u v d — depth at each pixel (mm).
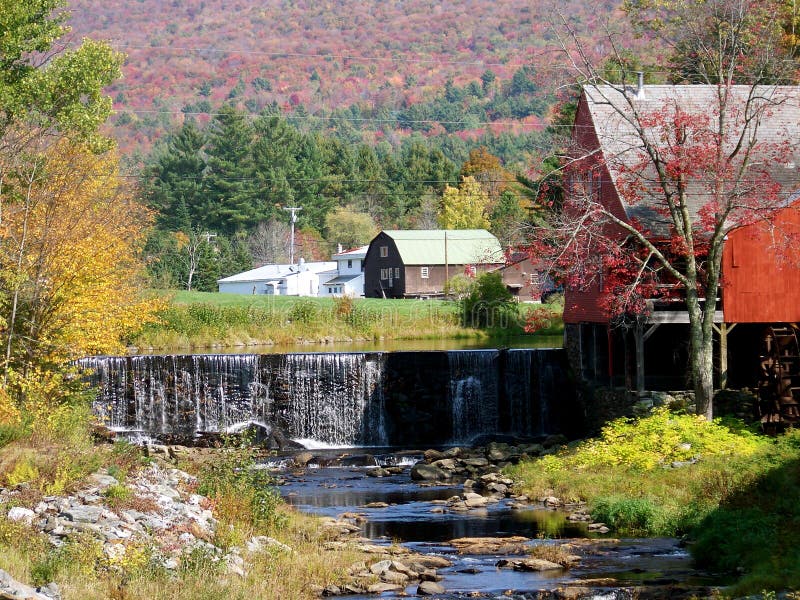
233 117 162375
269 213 158875
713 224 41438
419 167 185625
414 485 40062
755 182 41219
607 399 46875
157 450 44688
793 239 41281
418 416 51500
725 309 42781
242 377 51062
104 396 49969
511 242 43781
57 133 38281
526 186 101312
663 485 33719
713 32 51688
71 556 21516
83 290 38750
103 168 42938
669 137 44844
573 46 44031
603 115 47812
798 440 35125
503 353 52438
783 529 26422
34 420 32094
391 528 31844
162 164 158375
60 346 37719
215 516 27969
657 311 43344
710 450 37312
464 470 42531
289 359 51188
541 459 42031
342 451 49094
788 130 46906
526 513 33594
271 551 26078
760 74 42469
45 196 37719
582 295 50375
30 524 23234
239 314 79812
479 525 32031
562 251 40781
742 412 43000
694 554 26766
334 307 86000
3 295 37156
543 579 25047
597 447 40156
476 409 52031
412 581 25188
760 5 50281
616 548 28250
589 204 40906
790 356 41094
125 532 23859
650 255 41000
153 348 73125
